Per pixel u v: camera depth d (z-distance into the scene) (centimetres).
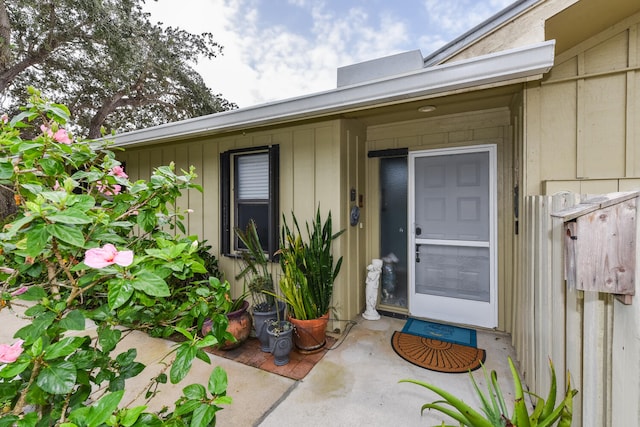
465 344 280
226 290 133
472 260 321
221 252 368
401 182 358
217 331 128
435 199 338
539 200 176
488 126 307
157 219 155
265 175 346
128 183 142
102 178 143
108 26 628
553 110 234
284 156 334
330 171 309
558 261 142
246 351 272
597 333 105
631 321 85
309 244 306
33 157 119
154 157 430
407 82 205
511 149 296
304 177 323
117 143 371
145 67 747
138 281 89
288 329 251
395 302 366
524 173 240
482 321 317
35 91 127
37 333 91
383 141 360
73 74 711
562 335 137
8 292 103
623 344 89
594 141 225
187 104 891
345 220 319
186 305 130
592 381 107
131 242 151
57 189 121
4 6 548
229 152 359
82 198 92
